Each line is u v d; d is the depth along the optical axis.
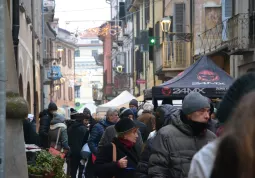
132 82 94.19
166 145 10.15
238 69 38.94
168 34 53.59
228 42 37.66
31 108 47.59
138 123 20.84
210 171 4.44
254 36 35.44
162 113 13.79
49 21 85.38
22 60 39.66
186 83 27.44
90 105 85.25
